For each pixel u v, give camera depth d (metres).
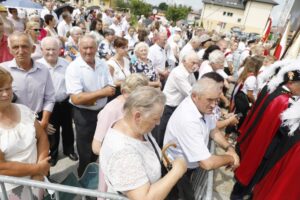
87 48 2.66
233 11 41.28
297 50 3.41
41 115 2.72
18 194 1.76
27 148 1.81
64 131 3.43
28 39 2.42
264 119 2.71
